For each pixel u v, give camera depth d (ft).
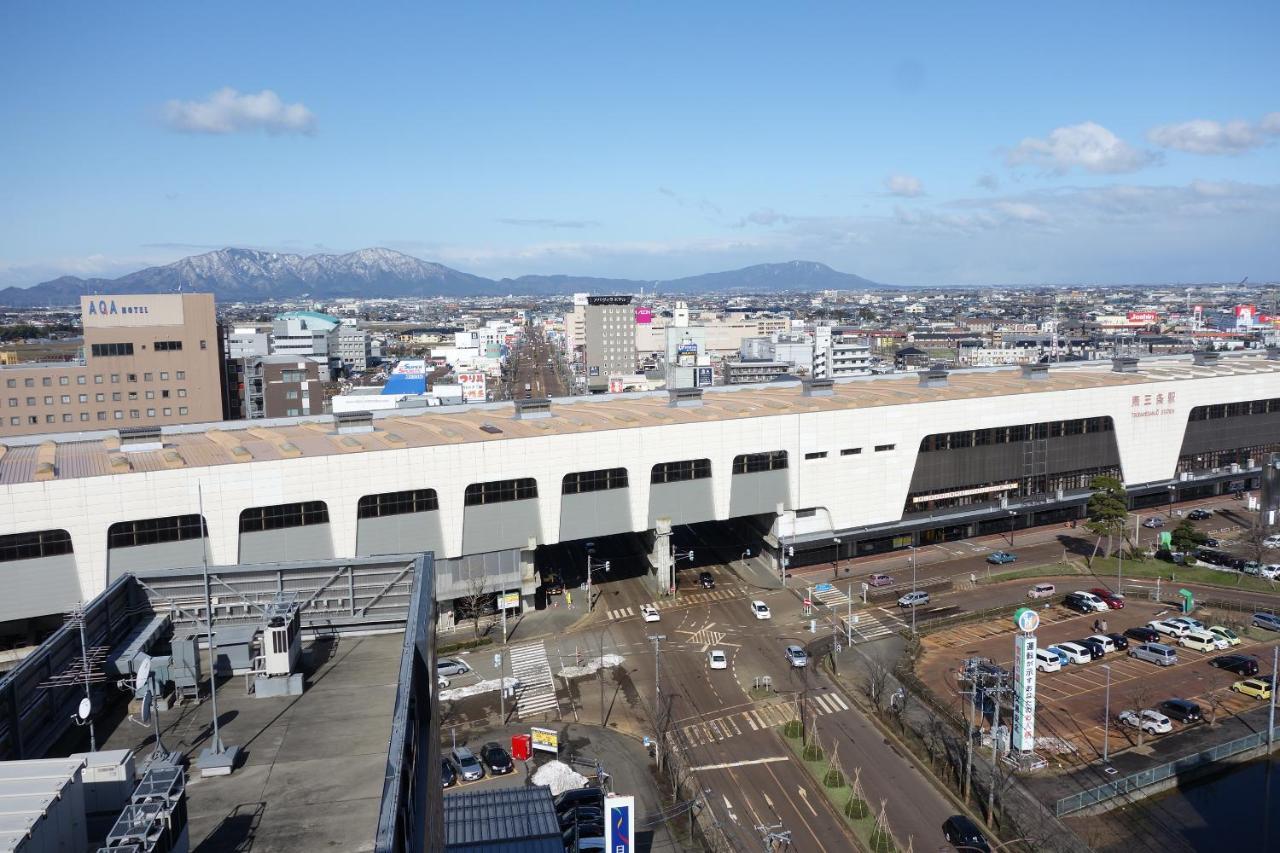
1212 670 248.93
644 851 175.83
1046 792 189.78
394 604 105.40
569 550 368.27
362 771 71.87
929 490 362.94
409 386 653.30
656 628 290.56
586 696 244.01
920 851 171.73
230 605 102.68
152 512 234.58
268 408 609.01
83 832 58.34
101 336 505.66
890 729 220.64
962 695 234.79
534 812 157.89
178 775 59.62
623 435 299.17
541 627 291.79
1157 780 193.57
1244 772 202.90
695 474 315.99
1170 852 171.94
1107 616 291.38
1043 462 385.29
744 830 181.68
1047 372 434.30
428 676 93.35
